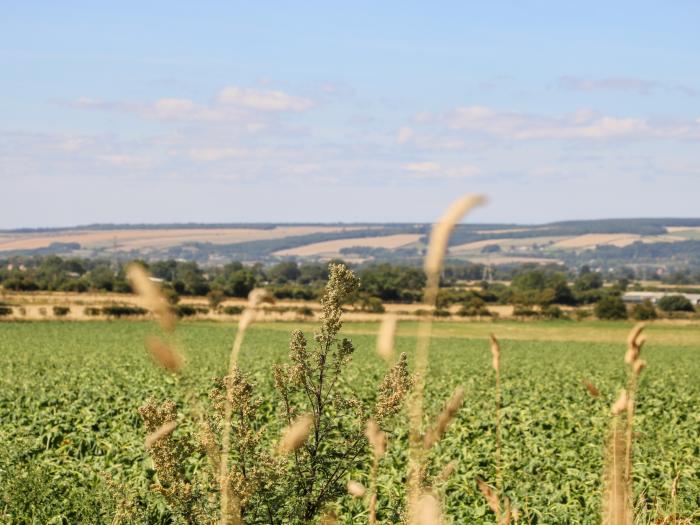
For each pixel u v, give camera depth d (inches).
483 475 510.6
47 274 6023.6
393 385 198.2
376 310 4156.0
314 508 189.9
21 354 1887.3
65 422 745.6
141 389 1057.5
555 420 821.2
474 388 1173.1
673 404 1034.7
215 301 4350.4
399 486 446.6
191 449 179.9
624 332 3703.3
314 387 205.0
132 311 3740.2
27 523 350.6
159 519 318.3
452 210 71.4
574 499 458.3
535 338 3297.2
